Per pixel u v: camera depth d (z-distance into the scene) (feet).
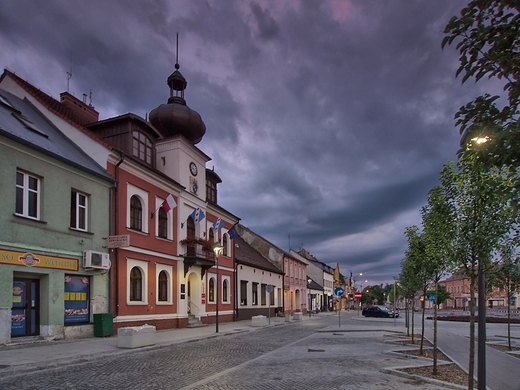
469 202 23.77
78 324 55.83
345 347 53.16
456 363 39.47
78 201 57.98
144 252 71.46
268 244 164.96
